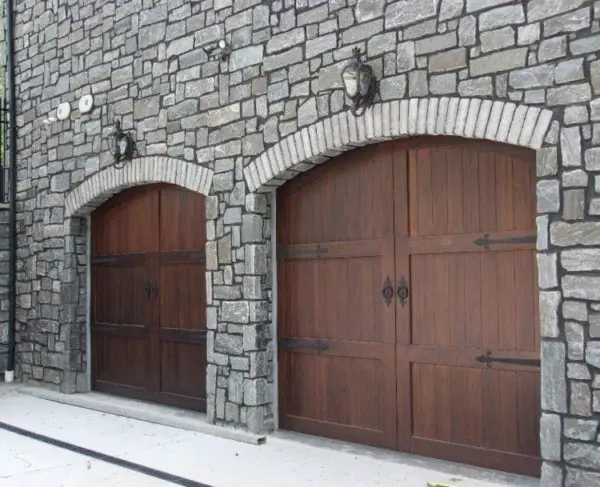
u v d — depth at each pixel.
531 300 4.01
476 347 4.23
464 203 4.29
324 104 4.67
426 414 4.47
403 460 4.42
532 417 4.00
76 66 6.77
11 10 7.66
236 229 5.24
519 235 4.04
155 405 6.18
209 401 5.41
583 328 3.50
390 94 4.30
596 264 3.46
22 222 7.51
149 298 6.34
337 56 4.61
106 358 6.80
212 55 5.41
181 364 6.04
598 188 3.47
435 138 4.39
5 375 7.55
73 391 6.84
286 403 5.22
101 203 6.78
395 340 4.60
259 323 5.13
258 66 5.11
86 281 6.96
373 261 4.74
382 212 4.67
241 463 4.51
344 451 4.67
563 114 3.59
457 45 4.02
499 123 3.83
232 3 5.31
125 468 4.48
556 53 3.63
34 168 7.33
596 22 3.51
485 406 4.20
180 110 5.70
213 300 5.39
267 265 5.20
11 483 4.22
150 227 6.34
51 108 7.09
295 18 4.88
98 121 6.50
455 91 4.02
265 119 5.05
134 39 6.13
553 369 3.59
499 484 3.92
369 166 4.74
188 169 5.61
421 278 4.49
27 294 7.42
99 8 6.51
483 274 4.21
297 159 4.83
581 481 3.49
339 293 4.91
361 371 4.80
